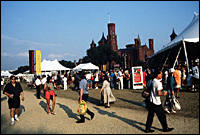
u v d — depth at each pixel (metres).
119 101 11.24
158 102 5.59
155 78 5.77
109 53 69.62
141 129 5.89
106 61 70.00
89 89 19.45
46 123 6.98
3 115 5.73
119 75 17.64
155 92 5.63
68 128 6.25
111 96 9.91
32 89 23.70
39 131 5.91
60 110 9.54
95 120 7.23
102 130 5.91
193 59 21.09
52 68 27.92
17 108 7.41
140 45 114.75
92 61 68.31
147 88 5.91
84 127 6.32
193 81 12.93
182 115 7.27
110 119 7.28
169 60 22.42
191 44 19.73
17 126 6.45
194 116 7.00
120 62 79.31
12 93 7.02
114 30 112.12
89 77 19.72
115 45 111.69
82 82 7.37
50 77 8.70
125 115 7.82
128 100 11.39
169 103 7.72
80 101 7.12
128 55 115.44
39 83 14.62
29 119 7.66
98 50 69.56
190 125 6.02
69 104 11.32
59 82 21.08
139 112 8.24
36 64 24.91
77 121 7.00
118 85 17.66
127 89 17.39
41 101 13.06
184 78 14.22
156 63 26.67
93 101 12.03
